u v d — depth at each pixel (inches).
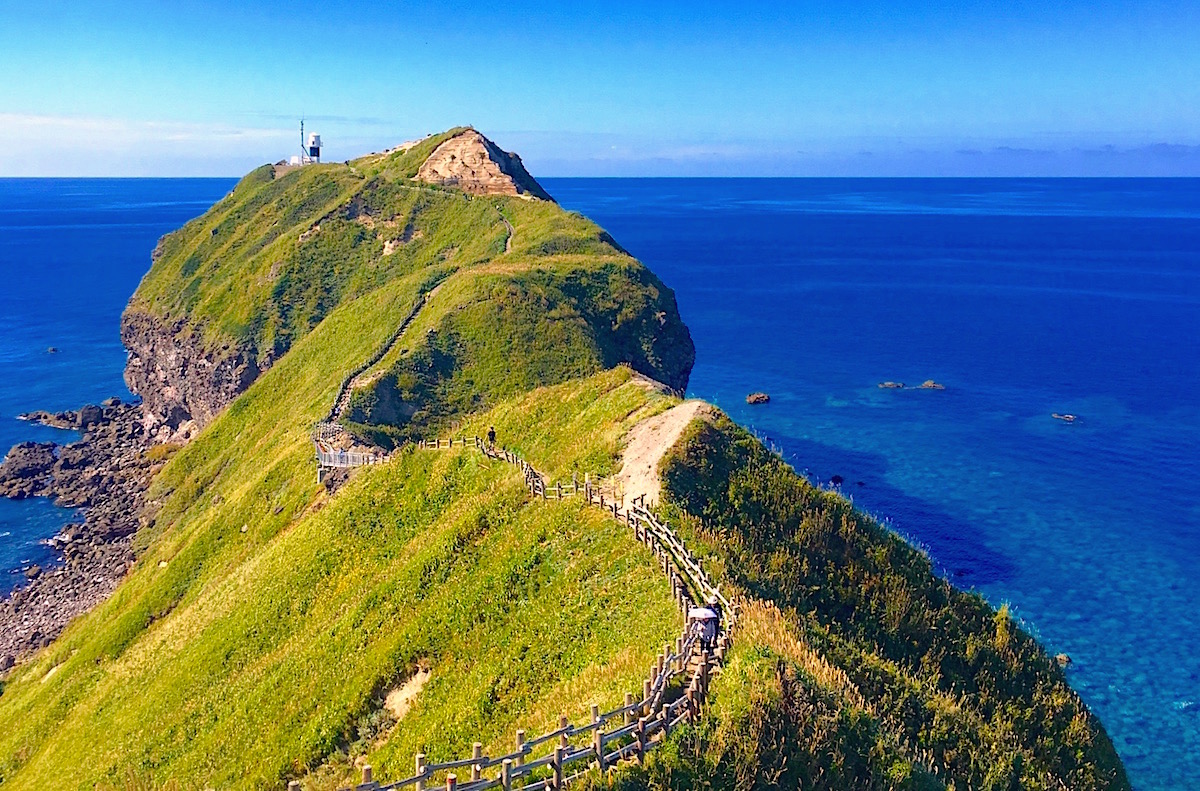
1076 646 2356.1
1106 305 7209.6
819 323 6540.4
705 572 1214.9
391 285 4158.5
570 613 1280.8
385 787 823.1
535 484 1662.2
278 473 2770.7
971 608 1480.1
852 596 1391.5
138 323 5423.2
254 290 4773.6
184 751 1567.4
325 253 4933.6
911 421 4126.5
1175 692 2167.8
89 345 6756.9
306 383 3713.1
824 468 3545.8
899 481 3405.5
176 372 4867.1
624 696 939.3
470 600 1437.0
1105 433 3917.3
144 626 2471.7
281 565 2005.4
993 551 2851.9
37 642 2869.1
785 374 5044.3
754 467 1569.9
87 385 5743.1
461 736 1162.6
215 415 4517.7
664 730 871.1
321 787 1234.6
